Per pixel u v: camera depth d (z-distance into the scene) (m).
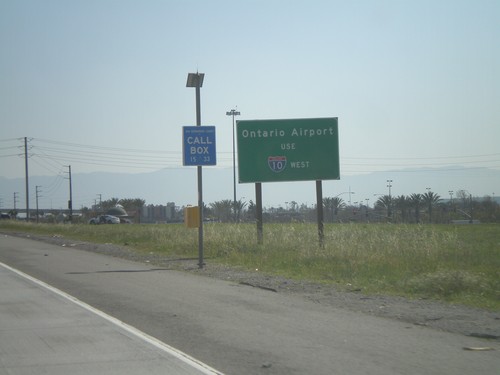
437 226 40.50
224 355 8.38
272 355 8.36
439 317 11.18
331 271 18.36
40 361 8.08
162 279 17.12
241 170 27.48
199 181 21.17
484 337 9.54
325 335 9.62
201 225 20.73
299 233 28.22
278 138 27.64
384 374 7.45
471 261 20.09
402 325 10.46
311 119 27.77
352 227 31.38
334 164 27.56
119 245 31.36
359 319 10.99
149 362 7.98
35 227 52.44
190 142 21.41
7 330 10.06
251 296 13.81
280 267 20.09
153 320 10.92
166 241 29.48
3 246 31.52
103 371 7.57
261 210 27.33
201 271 19.27
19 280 16.97
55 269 19.94
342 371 7.57
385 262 19.52
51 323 10.65
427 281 14.91
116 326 10.36
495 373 7.51
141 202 113.44
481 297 13.65
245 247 25.02
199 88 21.78
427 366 7.81
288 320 10.88
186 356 8.29
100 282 16.44
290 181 27.52
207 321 10.80
